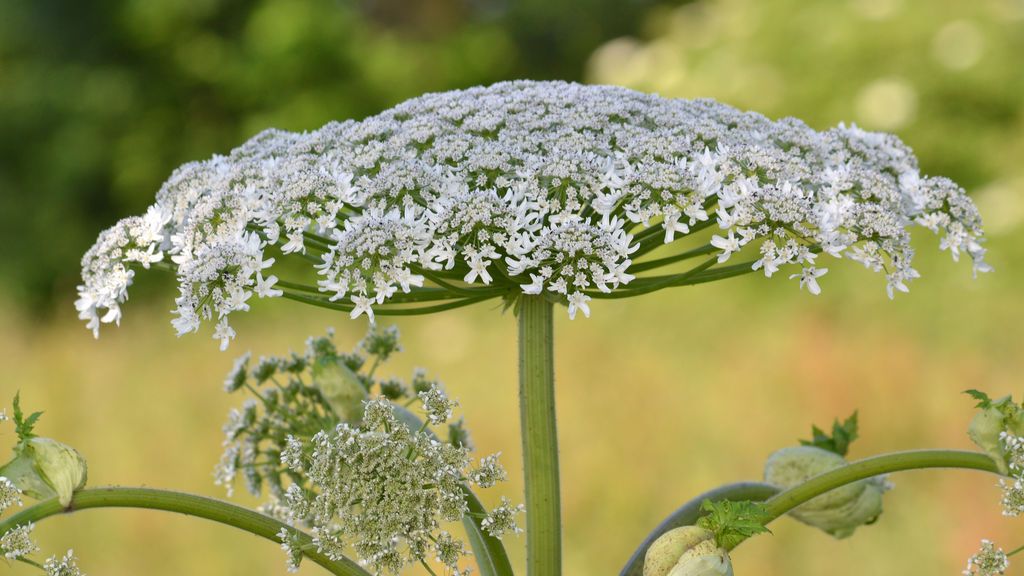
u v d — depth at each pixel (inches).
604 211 103.3
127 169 909.2
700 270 104.0
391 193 102.8
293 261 683.4
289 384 136.3
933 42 586.9
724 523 96.8
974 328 497.7
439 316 574.2
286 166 110.0
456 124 116.4
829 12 610.2
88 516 372.5
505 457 424.8
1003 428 100.5
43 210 905.5
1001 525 338.0
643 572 100.6
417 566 204.5
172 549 363.6
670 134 110.0
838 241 103.7
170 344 582.6
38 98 913.5
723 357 476.7
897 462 102.5
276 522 97.3
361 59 927.0
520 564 309.7
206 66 924.0
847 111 589.0
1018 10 592.4
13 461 94.0
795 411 405.7
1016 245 521.0
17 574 349.4
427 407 92.6
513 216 100.5
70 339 615.8
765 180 109.0
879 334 486.3
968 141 571.8
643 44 1035.9
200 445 435.5
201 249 103.0
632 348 498.0
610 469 383.9
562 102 116.3
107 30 941.8
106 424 449.7
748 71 612.4
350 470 90.2
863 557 338.6
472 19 1070.4
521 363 115.6
